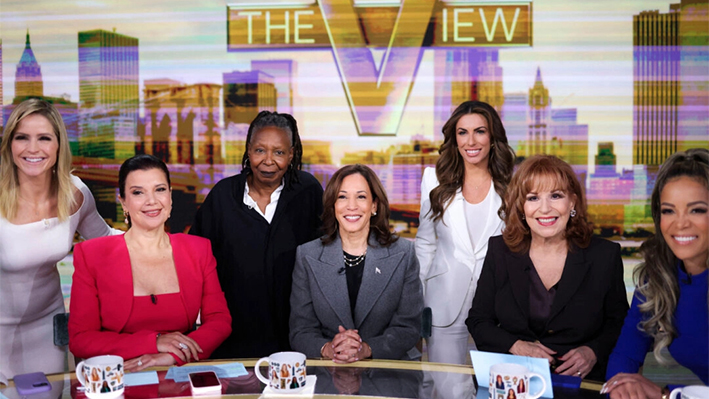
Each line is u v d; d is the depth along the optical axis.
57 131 2.56
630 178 4.84
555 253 2.23
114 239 2.26
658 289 1.94
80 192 2.78
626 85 4.80
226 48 5.00
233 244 2.67
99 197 5.12
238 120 5.02
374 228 2.39
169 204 2.25
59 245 2.68
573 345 2.16
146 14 5.02
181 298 2.24
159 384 1.74
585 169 4.86
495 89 4.86
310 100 4.97
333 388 1.69
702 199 1.80
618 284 2.19
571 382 1.77
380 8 4.88
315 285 2.35
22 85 5.13
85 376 1.63
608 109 4.82
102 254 2.22
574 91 4.82
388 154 4.96
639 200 4.85
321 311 2.34
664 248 1.93
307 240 2.76
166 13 5.02
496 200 2.92
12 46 5.11
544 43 4.80
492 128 2.89
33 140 2.49
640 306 1.98
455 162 2.97
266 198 2.73
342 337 2.05
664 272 1.93
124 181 2.22
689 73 4.76
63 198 2.64
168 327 2.22
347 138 4.97
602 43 4.79
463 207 2.94
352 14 4.89
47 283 2.74
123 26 5.04
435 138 4.92
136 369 1.89
